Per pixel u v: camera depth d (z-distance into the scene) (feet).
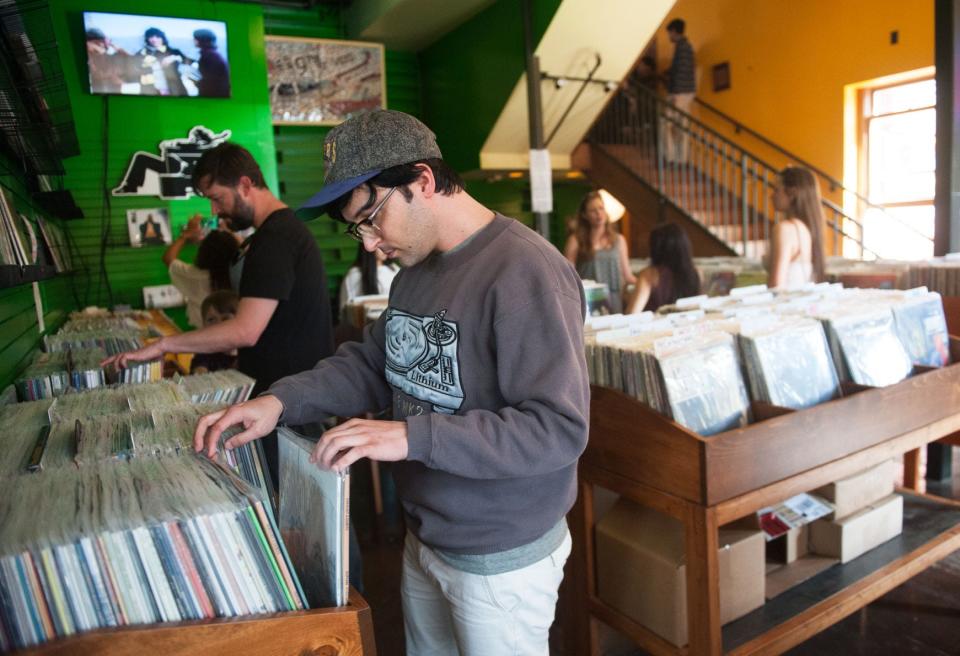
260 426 3.69
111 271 13.85
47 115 6.31
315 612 2.65
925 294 7.95
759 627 5.40
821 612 5.56
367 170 3.30
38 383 4.95
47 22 5.97
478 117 19.86
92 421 3.69
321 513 2.89
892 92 22.31
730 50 26.78
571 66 18.28
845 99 22.95
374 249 3.61
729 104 27.22
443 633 4.57
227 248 9.85
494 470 3.18
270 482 3.74
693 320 6.94
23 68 5.28
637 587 5.72
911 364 7.06
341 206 3.50
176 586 2.48
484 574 3.77
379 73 20.80
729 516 4.93
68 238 13.15
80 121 13.41
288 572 2.71
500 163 20.65
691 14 28.17
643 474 5.31
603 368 5.88
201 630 2.44
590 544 6.09
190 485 2.82
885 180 22.95
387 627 7.45
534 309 3.39
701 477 4.81
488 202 23.77
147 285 14.16
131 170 13.80
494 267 3.51
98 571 2.36
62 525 2.43
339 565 2.76
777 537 6.40
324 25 20.48
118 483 2.84
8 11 4.50
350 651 2.71
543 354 3.36
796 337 6.25
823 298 7.95
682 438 4.91
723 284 13.80
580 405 3.33
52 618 2.29
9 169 6.68
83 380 5.13
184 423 3.65
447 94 21.08
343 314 13.01
